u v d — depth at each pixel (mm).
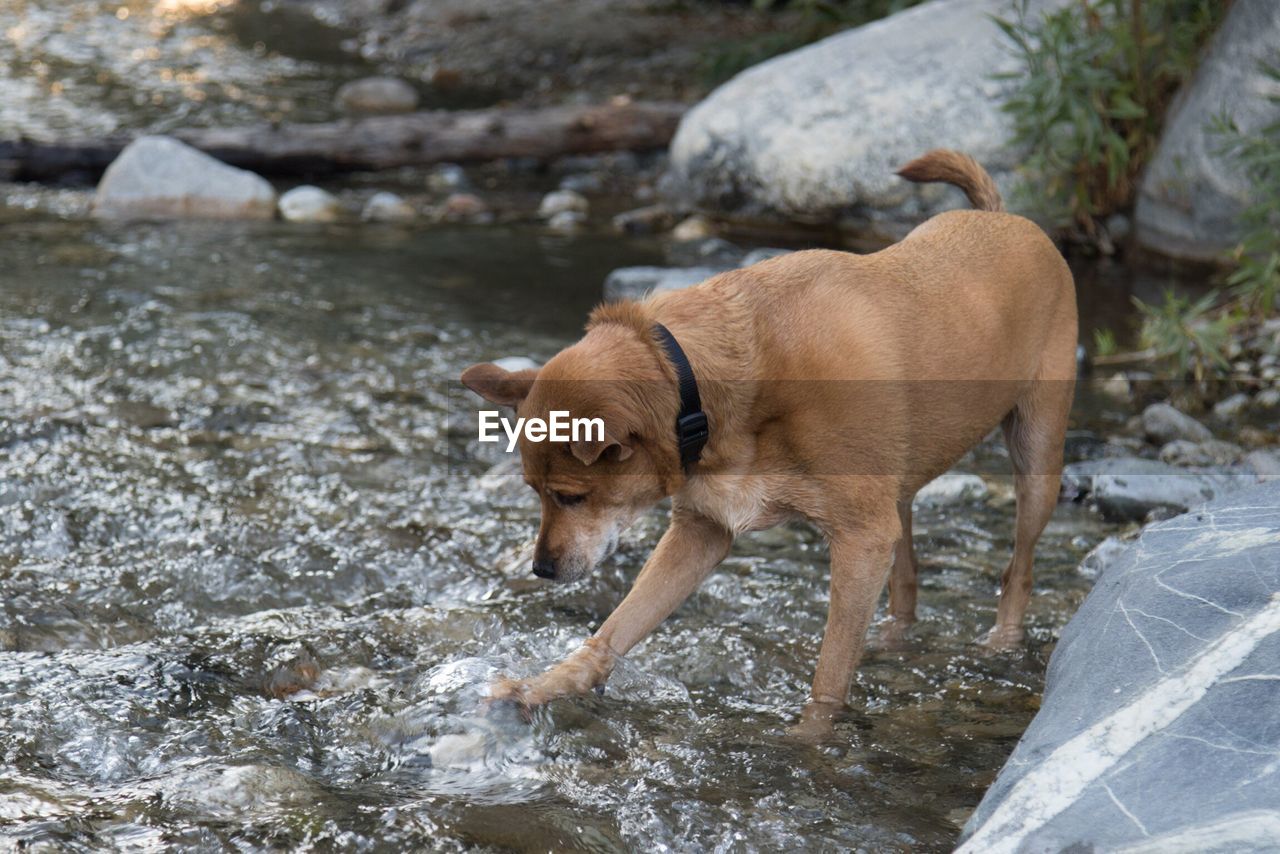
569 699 3492
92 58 12680
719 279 3484
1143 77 7883
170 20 14727
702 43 13062
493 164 10250
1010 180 7891
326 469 5062
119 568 4223
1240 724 2633
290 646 3758
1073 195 7855
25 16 14453
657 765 3258
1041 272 3910
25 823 2879
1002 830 2619
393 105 11344
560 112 10422
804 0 10844
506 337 6523
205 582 4180
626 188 9734
